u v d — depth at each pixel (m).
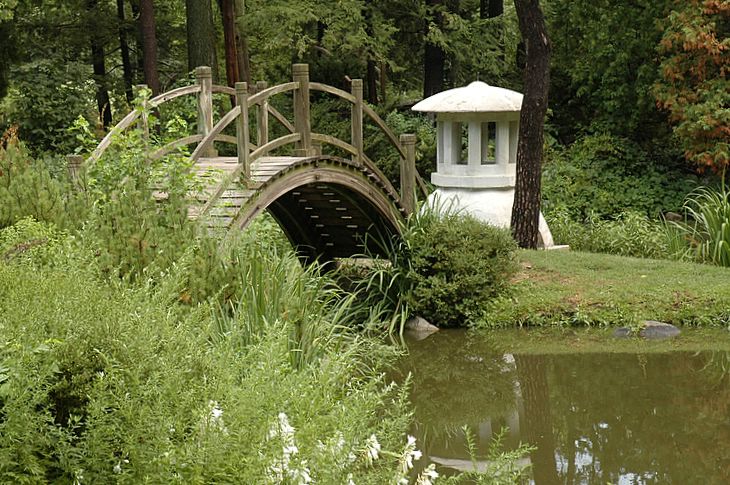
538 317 11.91
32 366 3.43
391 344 11.34
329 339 8.02
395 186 20.34
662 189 20.83
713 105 18.27
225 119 10.29
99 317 3.74
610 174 21.16
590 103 22.91
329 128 20.33
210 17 19.67
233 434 3.48
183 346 3.85
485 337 11.58
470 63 24.00
